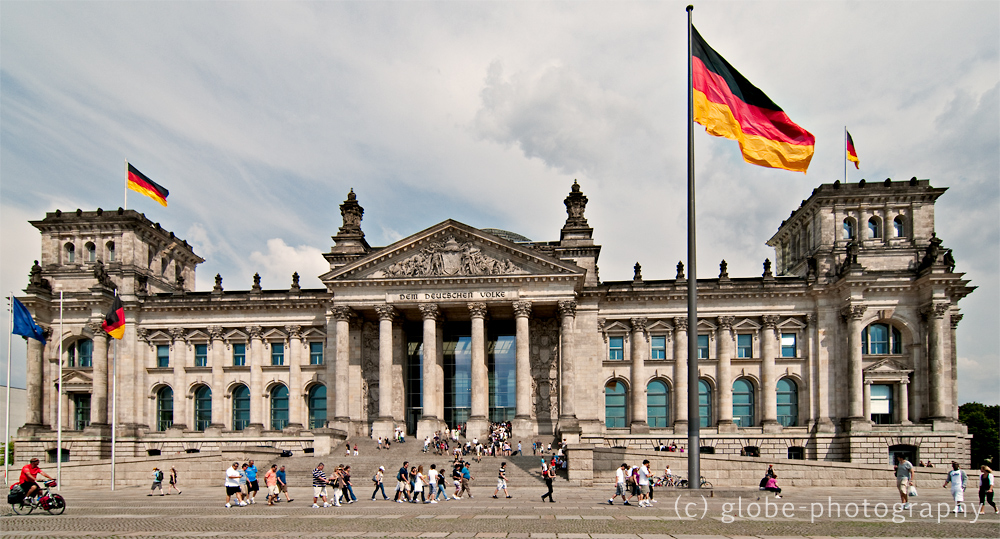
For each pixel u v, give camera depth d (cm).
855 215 11769
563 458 8712
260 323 12381
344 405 10931
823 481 8325
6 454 8769
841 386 11350
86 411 12675
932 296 10750
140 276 12694
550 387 11750
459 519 4825
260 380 12262
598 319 11969
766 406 11512
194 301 12431
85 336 12462
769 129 5756
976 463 16825
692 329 5484
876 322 11269
